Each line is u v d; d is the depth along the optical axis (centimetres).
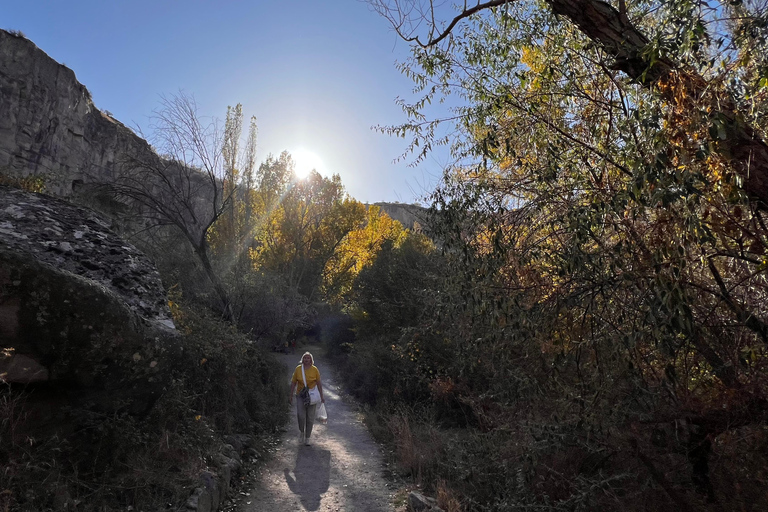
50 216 530
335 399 1262
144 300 494
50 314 366
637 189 252
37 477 338
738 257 285
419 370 914
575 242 308
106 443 418
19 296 353
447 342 804
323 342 2550
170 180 1445
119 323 403
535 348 410
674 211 248
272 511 510
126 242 567
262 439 775
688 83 271
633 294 318
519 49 438
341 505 542
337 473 657
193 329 760
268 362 1297
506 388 525
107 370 404
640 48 299
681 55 290
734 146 249
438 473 599
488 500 496
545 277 366
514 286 367
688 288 297
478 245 394
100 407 417
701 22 281
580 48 402
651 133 270
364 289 1532
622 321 323
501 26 449
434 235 434
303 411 802
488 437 552
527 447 421
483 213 386
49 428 379
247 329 1508
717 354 327
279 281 1852
